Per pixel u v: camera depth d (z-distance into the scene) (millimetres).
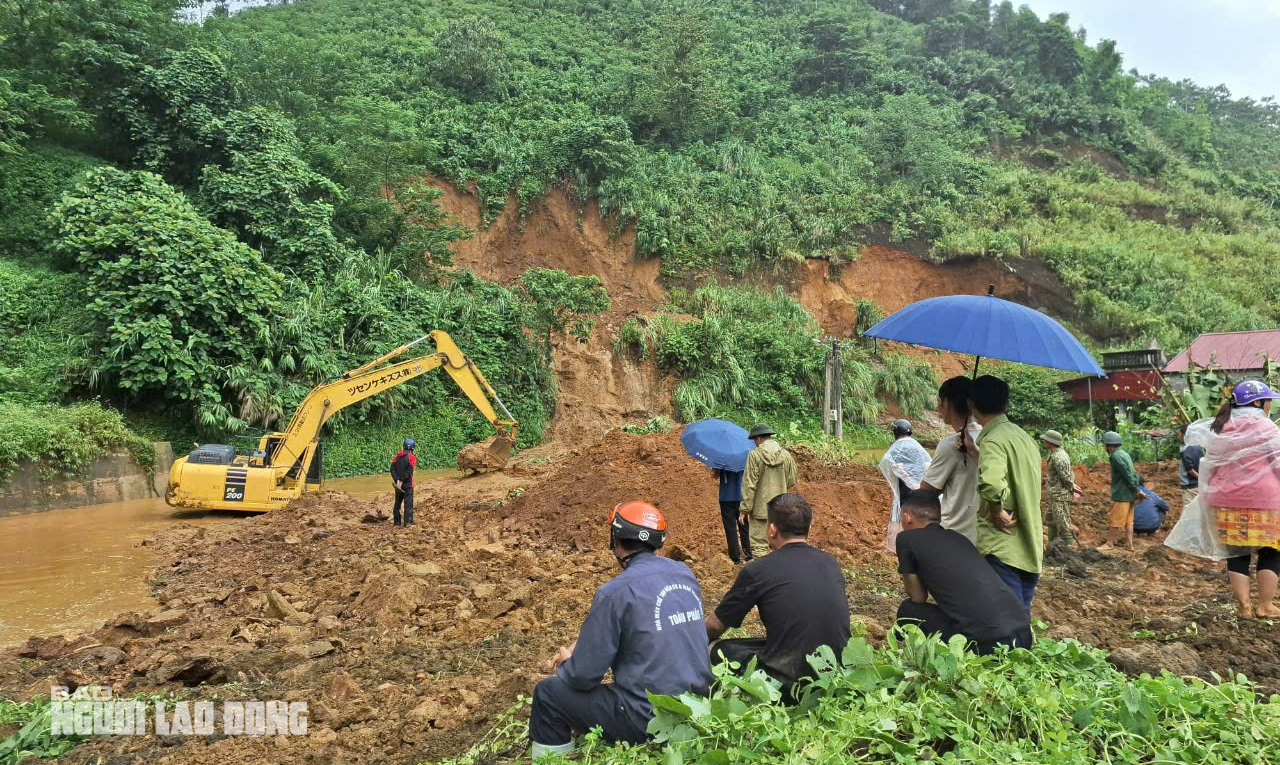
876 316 35000
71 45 23812
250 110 26266
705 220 36312
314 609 7762
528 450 23609
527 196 34688
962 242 38625
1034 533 4293
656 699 3039
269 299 20750
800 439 17562
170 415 19281
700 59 42469
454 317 25688
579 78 43562
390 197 30406
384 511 13734
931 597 4129
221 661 6059
